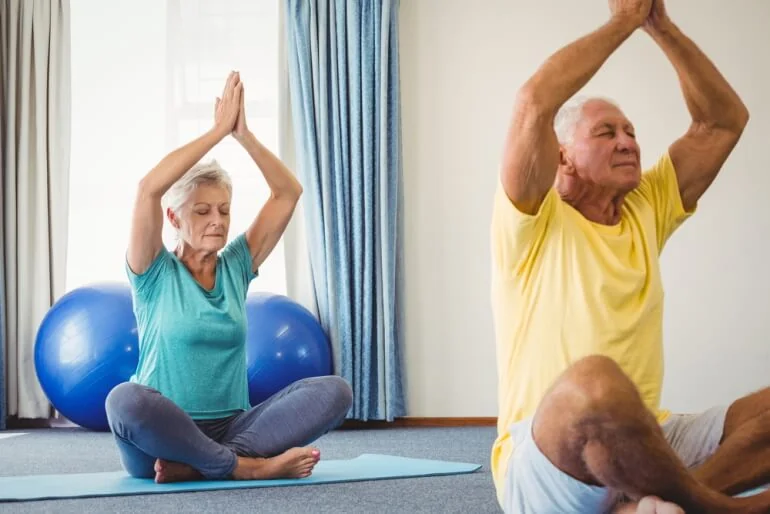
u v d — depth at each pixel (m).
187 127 5.38
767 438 1.58
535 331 1.72
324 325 5.16
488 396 5.26
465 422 5.23
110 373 4.54
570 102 1.87
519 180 1.67
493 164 5.30
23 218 5.29
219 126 2.85
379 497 2.53
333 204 5.21
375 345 5.21
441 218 5.30
